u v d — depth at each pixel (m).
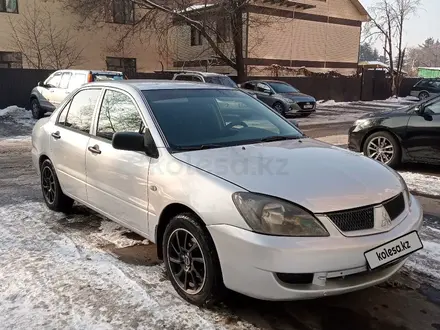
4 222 4.70
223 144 3.51
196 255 2.99
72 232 4.42
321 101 26.67
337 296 3.19
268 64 26.66
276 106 17.45
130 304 3.04
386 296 3.19
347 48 31.78
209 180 2.88
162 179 3.18
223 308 3.00
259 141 3.67
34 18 21.61
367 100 29.75
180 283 3.14
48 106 15.07
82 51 23.36
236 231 2.65
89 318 2.87
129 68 25.39
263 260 2.55
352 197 2.72
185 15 20.52
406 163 7.89
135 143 3.38
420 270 3.59
